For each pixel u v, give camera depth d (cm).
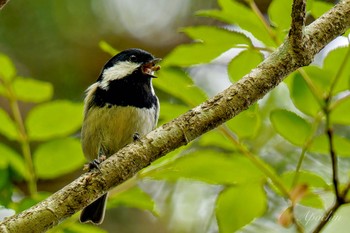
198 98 534
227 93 473
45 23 966
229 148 560
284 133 530
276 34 526
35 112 534
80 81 989
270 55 480
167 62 532
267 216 726
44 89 554
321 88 527
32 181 546
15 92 550
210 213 839
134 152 468
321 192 527
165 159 543
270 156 704
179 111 546
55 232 534
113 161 467
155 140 470
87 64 990
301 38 467
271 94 678
